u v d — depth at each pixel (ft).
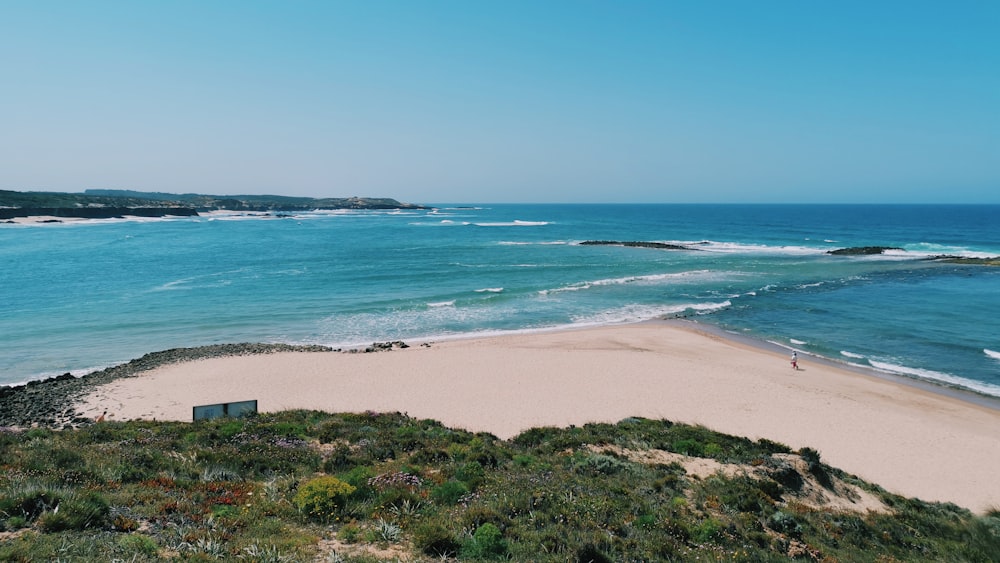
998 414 76.13
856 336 116.78
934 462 61.67
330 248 273.95
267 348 104.32
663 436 59.72
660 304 148.66
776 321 130.11
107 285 166.61
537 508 33.81
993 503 53.42
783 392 83.05
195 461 40.11
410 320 131.03
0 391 79.15
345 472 40.65
